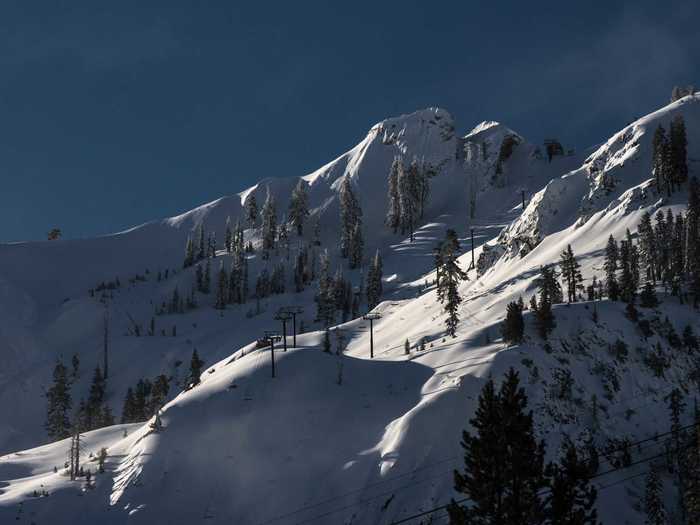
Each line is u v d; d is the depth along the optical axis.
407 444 86.56
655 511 77.12
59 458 116.88
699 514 70.62
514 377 45.84
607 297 121.75
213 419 99.31
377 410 98.88
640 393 100.31
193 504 86.12
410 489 80.69
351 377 109.69
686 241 127.38
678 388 102.44
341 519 80.38
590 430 92.06
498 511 43.56
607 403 97.25
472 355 105.81
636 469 86.94
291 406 101.38
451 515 44.72
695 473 72.50
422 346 124.12
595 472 79.62
